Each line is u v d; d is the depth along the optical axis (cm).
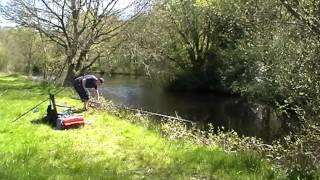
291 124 1812
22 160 1000
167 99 3659
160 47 3338
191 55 4388
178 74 4306
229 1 3250
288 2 1466
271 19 2252
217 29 4131
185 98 3756
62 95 2316
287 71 1555
